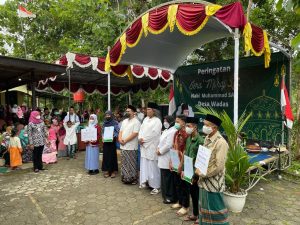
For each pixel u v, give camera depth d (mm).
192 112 8844
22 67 7625
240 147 4555
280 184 5945
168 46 7668
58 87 12219
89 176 6652
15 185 5980
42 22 16500
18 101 15914
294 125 7852
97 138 6820
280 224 4082
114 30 12438
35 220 4289
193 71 8867
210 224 3273
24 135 8055
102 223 4152
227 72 7953
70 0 15086
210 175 3195
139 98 15281
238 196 4418
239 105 7688
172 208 4648
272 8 8984
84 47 12828
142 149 5465
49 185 5969
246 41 4641
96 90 13578
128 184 5980
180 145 4297
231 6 4570
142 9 13328
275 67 6871
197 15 4852
